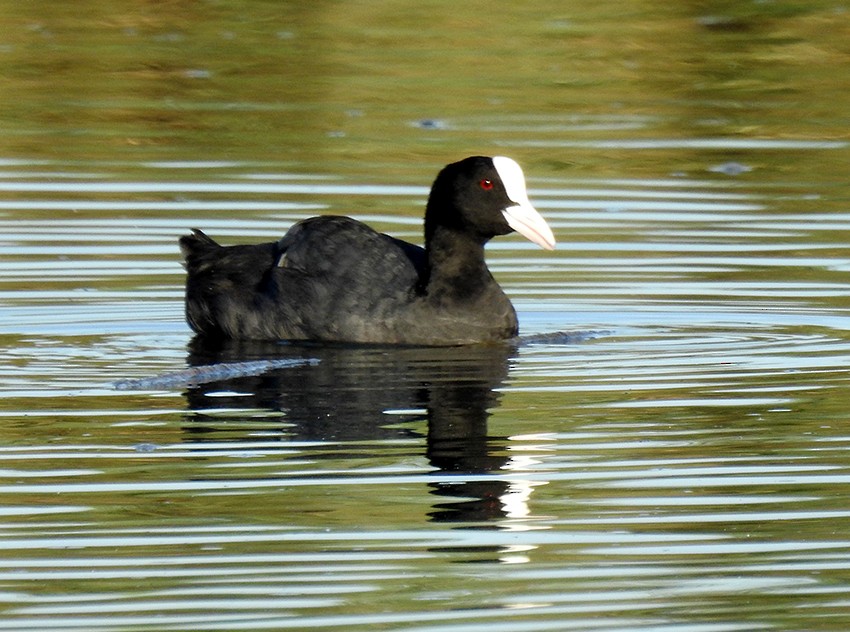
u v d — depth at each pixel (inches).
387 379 498.6
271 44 964.6
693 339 548.7
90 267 630.5
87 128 816.3
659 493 393.4
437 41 971.3
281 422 448.1
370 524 372.5
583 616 326.6
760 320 571.8
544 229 552.7
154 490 391.9
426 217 562.6
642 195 725.9
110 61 925.8
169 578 342.6
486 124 824.9
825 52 956.6
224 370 509.0
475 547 359.3
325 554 355.3
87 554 354.0
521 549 358.9
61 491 390.9
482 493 390.6
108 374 502.3
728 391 481.4
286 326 558.6
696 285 613.0
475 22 1017.5
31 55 931.3
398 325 550.0
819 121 840.3
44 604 329.1
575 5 1046.4
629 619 325.1
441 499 387.2
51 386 486.0
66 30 988.6
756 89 893.2
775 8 1040.8
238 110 847.7
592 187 736.3
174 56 937.5
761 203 716.7
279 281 563.5
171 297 604.4
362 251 569.0
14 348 531.8
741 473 407.2
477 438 433.4
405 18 1017.5
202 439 432.5
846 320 570.6
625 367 511.8
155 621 322.0
